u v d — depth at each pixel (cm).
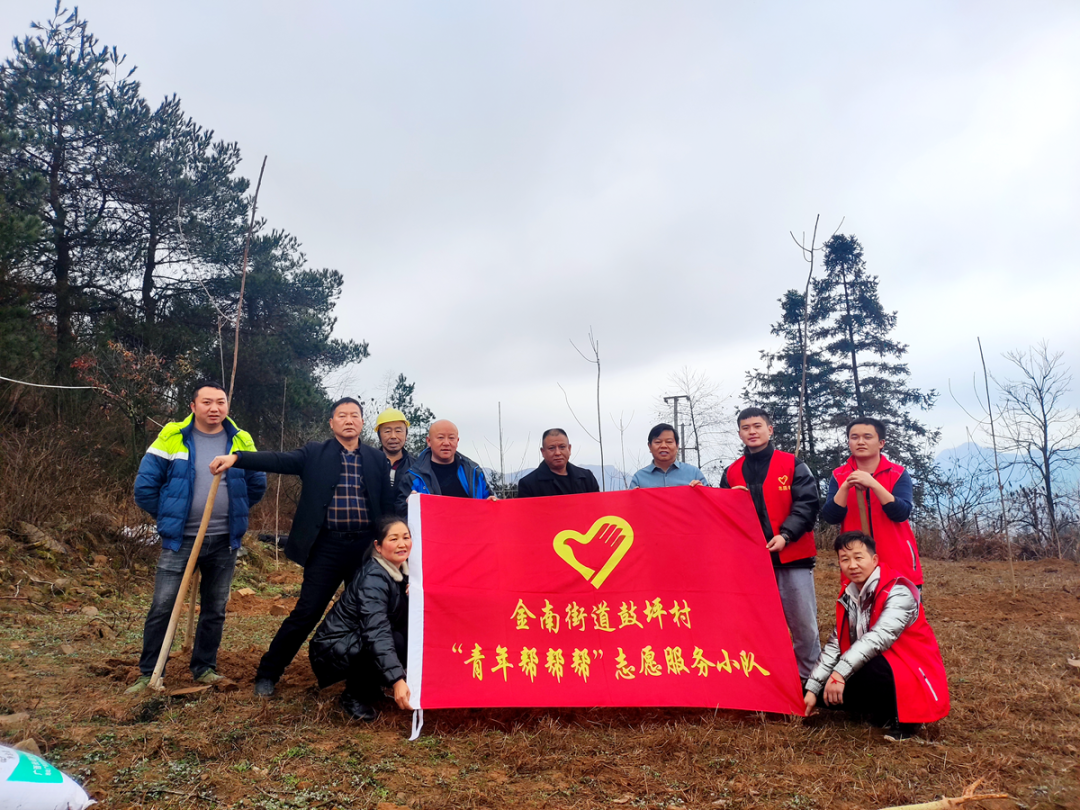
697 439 2084
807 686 464
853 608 463
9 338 1274
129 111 1809
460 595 478
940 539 1759
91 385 1437
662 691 463
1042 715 478
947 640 700
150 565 937
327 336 2250
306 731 409
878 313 2683
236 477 507
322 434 2055
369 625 436
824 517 529
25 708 425
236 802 323
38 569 795
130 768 350
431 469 593
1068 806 347
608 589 496
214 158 1956
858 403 2628
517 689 457
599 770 379
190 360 1720
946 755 403
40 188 1517
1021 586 1141
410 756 389
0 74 1670
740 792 355
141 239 1895
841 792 357
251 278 1955
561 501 515
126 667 515
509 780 366
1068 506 1689
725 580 498
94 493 1027
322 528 486
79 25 1802
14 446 1019
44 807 281
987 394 1295
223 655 570
